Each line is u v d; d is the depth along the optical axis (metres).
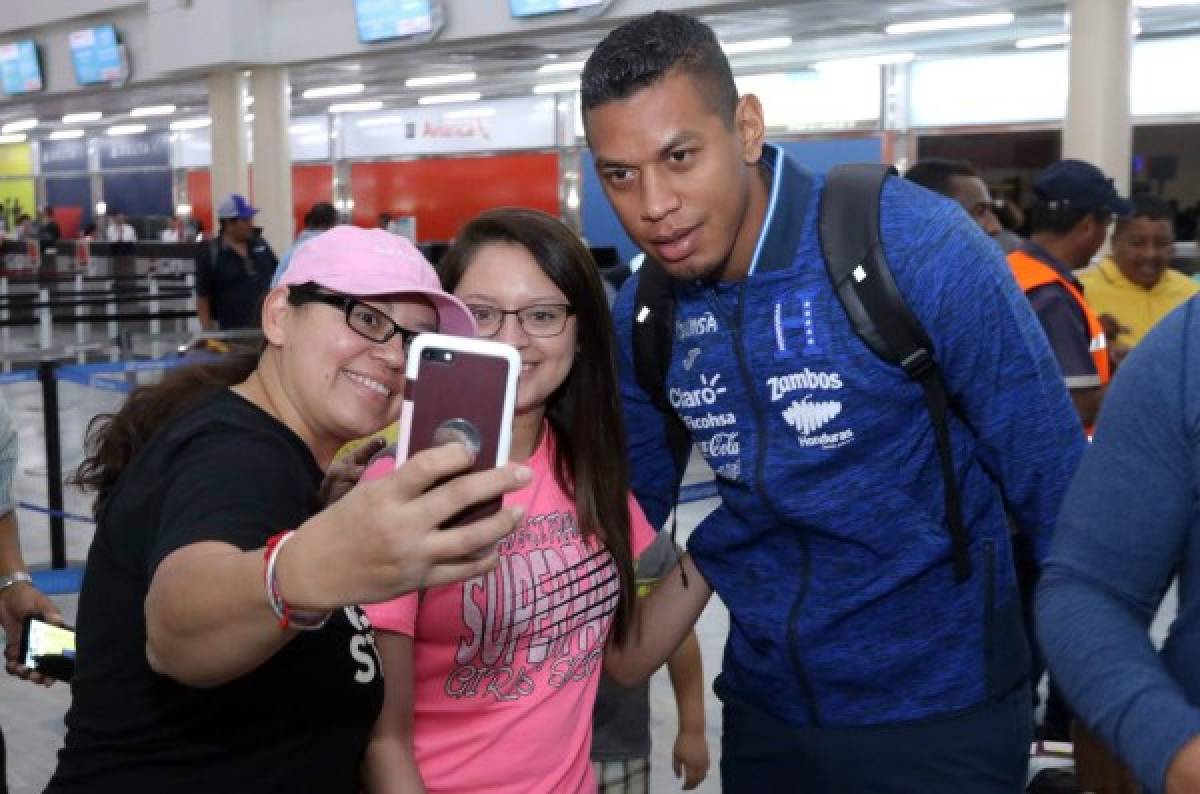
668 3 11.17
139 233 25.47
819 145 16.30
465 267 1.82
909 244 1.76
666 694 4.50
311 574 1.01
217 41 15.28
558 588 1.80
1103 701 1.24
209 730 1.38
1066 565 1.35
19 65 19.23
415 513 0.97
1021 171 14.73
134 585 1.36
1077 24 10.45
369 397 1.41
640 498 2.19
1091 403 3.27
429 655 1.75
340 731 1.48
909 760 1.89
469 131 20.02
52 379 5.81
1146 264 4.39
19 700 4.49
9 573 2.39
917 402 1.82
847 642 1.89
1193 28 13.18
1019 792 1.97
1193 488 1.29
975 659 1.89
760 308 1.83
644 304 1.97
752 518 1.92
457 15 13.01
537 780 1.82
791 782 1.99
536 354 1.80
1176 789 1.16
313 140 22.31
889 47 14.57
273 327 1.43
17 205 31.78
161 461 1.37
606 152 1.69
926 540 1.84
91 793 1.41
